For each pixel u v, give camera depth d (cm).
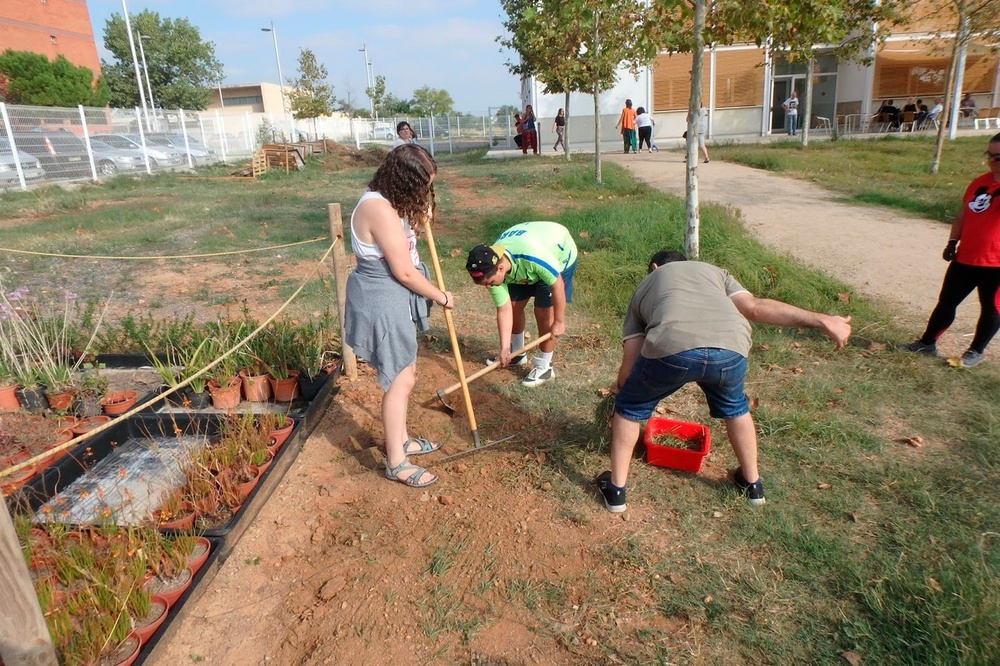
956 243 478
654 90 2475
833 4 565
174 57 5403
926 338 504
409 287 335
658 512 329
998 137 439
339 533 326
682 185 1369
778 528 311
